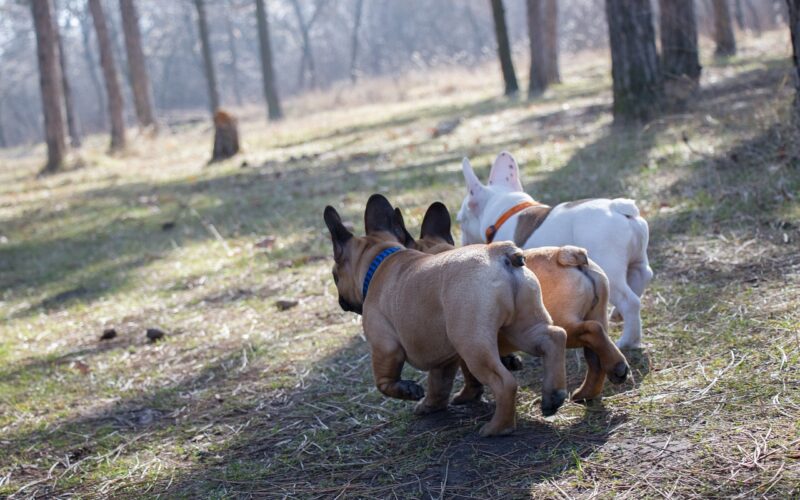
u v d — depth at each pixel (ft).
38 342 24.30
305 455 14.46
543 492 11.64
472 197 18.49
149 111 103.55
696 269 19.53
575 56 118.83
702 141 31.81
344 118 88.84
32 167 89.86
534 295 12.68
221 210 40.27
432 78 121.29
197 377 19.29
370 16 260.21
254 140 77.92
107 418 17.67
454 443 13.66
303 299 24.00
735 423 12.49
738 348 14.99
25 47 238.48
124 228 40.16
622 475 11.72
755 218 22.00
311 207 36.47
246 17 251.60
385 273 14.21
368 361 18.30
